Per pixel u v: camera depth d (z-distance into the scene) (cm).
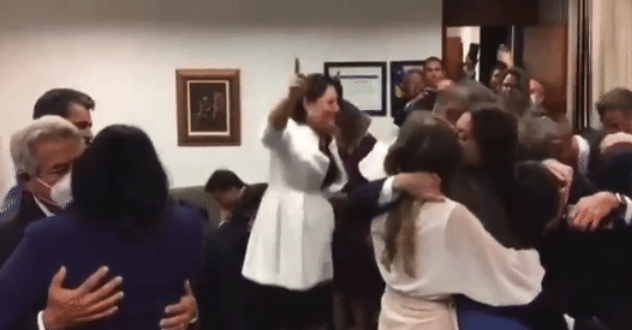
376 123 411
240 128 423
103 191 132
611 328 169
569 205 172
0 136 398
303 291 243
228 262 190
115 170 133
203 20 418
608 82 363
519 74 321
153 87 423
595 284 168
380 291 245
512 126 174
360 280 245
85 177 132
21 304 129
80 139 165
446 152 174
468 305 175
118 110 423
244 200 272
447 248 171
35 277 131
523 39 418
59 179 163
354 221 238
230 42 420
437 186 176
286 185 247
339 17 414
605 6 362
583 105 373
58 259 131
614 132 215
